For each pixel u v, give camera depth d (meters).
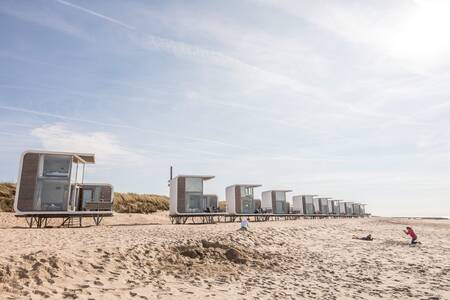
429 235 20.05
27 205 16.12
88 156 18.06
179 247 9.34
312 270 8.66
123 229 14.59
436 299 6.09
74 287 5.34
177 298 5.35
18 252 6.94
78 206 19.39
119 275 6.39
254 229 14.93
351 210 48.31
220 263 8.61
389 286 7.07
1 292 4.71
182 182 21.95
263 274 7.91
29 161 16.56
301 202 34.81
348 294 6.32
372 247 13.41
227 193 28.00
